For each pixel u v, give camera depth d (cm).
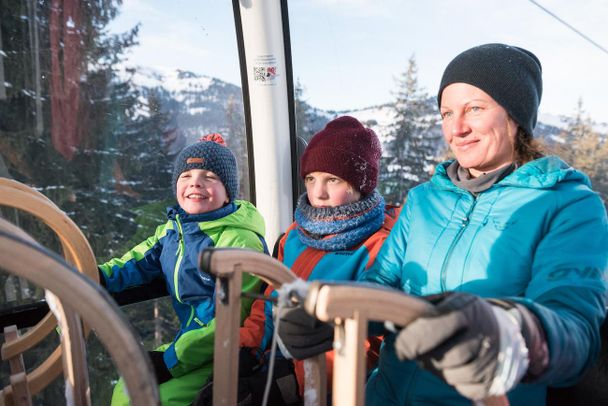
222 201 173
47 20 171
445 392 103
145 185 198
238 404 124
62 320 88
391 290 65
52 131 177
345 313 62
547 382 78
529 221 100
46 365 117
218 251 81
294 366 134
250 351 143
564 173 101
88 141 184
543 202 100
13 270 58
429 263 111
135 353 65
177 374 147
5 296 166
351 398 63
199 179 168
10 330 121
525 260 100
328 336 93
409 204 127
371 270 129
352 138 152
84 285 62
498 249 102
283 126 217
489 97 104
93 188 187
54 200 179
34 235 173
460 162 111
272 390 128
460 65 107
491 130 105
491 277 101
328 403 134
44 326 118
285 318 94
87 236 187
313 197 156
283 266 90
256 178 220
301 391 130
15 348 117
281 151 218
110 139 188
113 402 149
